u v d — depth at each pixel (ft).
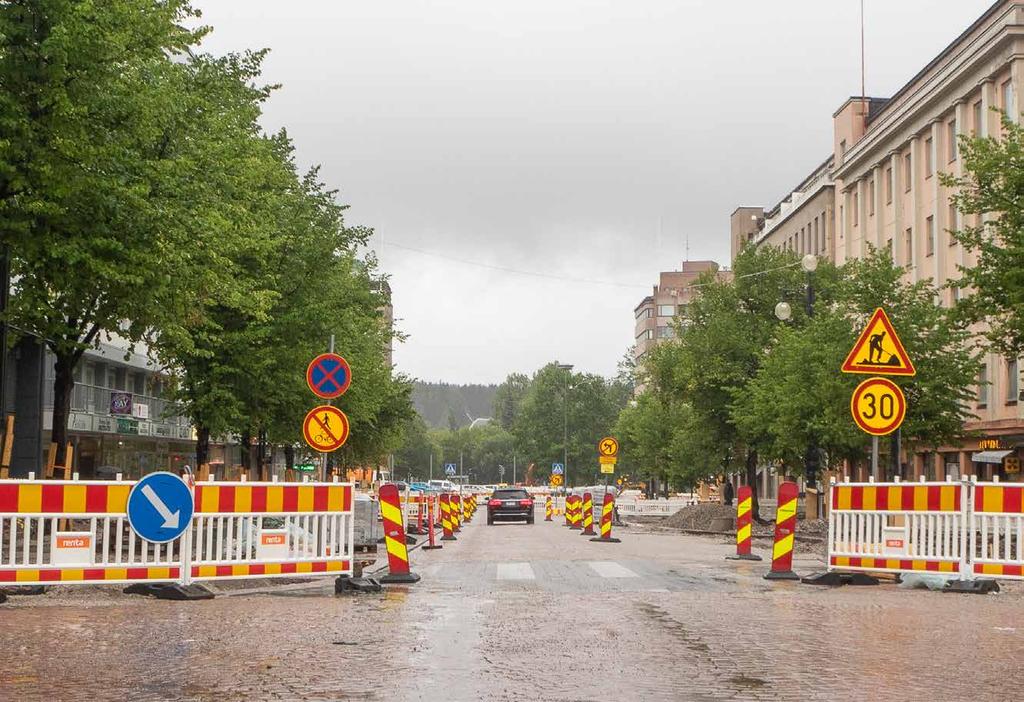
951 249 174.50
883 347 59.57
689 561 77.05
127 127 64.59
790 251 171.42
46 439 164.14
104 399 180.55
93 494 48.32
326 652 33.45
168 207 67.51
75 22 60.44
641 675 29.81
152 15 69.82
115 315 73.56
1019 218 93.91
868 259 121.90
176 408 103.19
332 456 158.61
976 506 54.75
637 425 285.02
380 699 26.55
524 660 32.17
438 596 50.52
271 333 98.73
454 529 137.08
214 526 55.31
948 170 176.76
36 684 28.19
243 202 86.58
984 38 158.51
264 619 41.24
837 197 233.55
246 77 99.19
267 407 103.96
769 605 46.60
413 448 537.65
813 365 119.65
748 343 164.66
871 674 30.07
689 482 230.48
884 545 57.47
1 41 59.82
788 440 126.21
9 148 60.34
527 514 179.22
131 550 48.75
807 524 142.72
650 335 544.62
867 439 114.52
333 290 105.81
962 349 117.50
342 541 53.62
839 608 45.55
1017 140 104.83
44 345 95.96
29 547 47.37
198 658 32.24
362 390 124.36
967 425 164.45
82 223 63.98
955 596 51.78
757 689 27.96
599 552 90.12
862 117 229.45
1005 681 29.14
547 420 541.75
